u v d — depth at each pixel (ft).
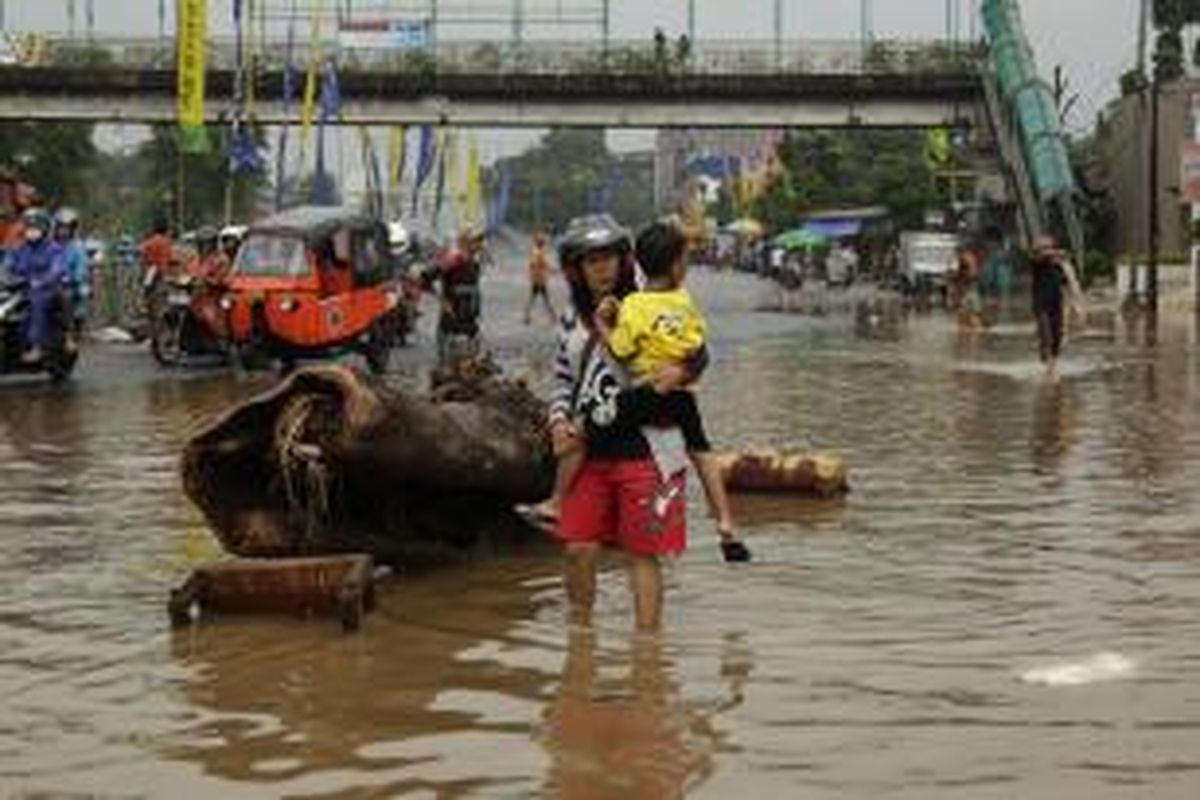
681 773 33.88
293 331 134.21
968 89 366.22
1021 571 53.36
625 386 45.27
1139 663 41.86
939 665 41.96
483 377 59.26
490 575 53.52
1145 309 236.43
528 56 366.63
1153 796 32.24
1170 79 340.59
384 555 53.36
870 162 562.66
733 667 41.98
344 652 43.78
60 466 78.13
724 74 366.84
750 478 69.26
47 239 123.54
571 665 42.34
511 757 35.04
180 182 363.56
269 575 47.47
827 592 50.49
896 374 133.80
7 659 43.21
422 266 223.51
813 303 303.07
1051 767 33.96
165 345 140.87
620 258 45.47
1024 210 330.13
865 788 32.89
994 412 103.14
